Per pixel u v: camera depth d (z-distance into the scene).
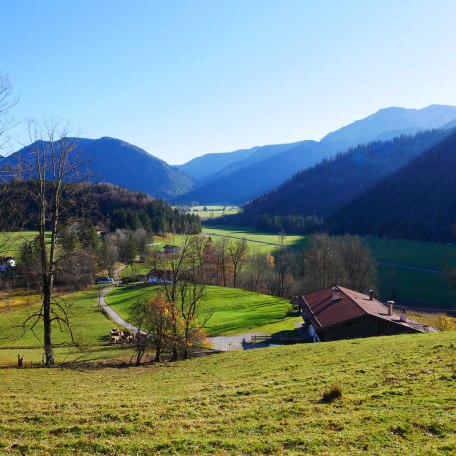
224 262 123.75
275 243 164.62
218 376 28.66
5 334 63.22
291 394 20.23
